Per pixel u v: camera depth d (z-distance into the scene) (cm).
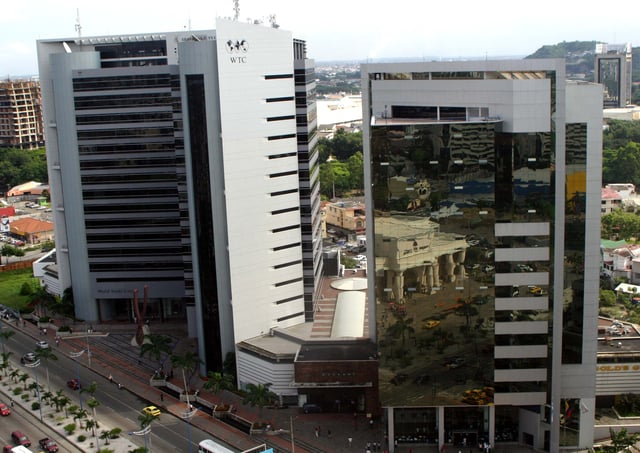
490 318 15525
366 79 16575
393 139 15025
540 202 15188
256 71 18788
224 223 19000
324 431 16975
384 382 15875
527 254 15338
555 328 15450
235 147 18712
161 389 19638
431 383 15812
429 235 15325
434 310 15588
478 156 14962
